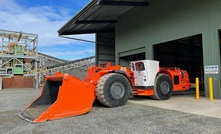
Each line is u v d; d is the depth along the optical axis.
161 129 3.45
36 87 18.59
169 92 7.55
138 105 6.09
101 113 4.94
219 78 7.32
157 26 10.47
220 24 7.34
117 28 14.05
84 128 3.63
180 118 4.21
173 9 9.49
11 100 8.31
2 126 3.89
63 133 3.36
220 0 7.38
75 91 4.77
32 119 4.26
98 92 5.67
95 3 9.21
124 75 6.37
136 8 12.16
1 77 18.61
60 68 22.47
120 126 3.70
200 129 3.40
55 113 4.39
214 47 7.52
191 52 17.75
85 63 22.17
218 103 6.18
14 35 20.48
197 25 8.24
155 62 7.50
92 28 14.66
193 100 7.02
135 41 12.17
